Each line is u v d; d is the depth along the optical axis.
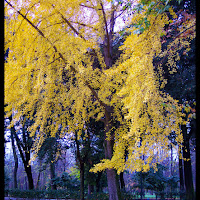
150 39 3.08
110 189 6.47
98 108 6.38
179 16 4.18
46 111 5.33
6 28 4.32
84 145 10.71
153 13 3.07
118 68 3.23
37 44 4.60
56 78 5.42
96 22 5.78
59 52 4.84
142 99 3.05
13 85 4.20
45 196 11.05
